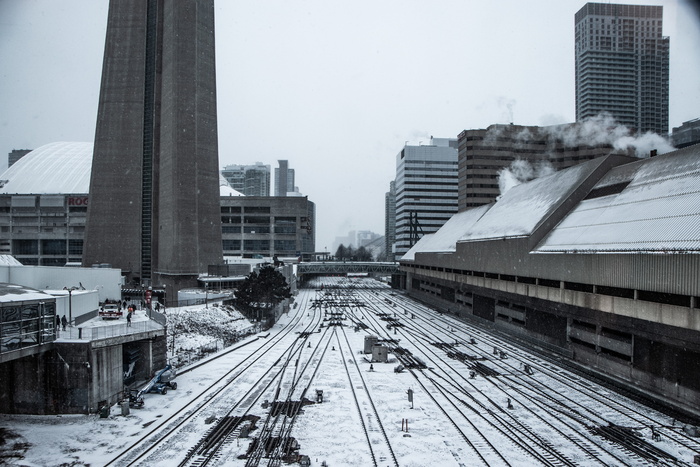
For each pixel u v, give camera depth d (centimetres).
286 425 3081
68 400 3275
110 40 9888
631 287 4028
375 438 2892
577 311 4906
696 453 2705
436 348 5703
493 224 7819
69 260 11675
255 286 7412
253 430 2995
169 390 3816
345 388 3947
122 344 3688
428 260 10906
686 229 3731
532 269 5775
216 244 10212
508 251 6481
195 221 9081
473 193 16312
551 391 3909
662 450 2733
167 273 9062
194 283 9000
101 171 9819
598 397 3750
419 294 12112
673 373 3656
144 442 2778
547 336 5638
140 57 9856
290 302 10512
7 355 2875
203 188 9988
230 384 4019
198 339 5684
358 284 17862
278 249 15162
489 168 16300
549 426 3100
